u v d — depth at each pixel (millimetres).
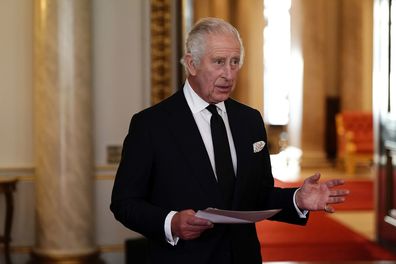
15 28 7133
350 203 11062
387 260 7438
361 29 15203
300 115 15281
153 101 7168
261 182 2941
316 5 15219
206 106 2842
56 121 6855
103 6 7172
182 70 7152
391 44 7625
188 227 2531
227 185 2797
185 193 2768
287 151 15297
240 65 2730
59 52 6836
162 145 2791
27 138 7184
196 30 2705
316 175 2801
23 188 7180
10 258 7133
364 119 14508
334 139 15273
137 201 2748
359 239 8438
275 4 15508
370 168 14914
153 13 7145
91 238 7043
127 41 7211
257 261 2881
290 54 15336
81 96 6898
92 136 7051
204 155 2789
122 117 7230
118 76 7211
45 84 6855
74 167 6898
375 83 8055
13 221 7184
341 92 15281
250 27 15273
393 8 7582
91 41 7027
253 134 2916
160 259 2801
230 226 2799
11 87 7148
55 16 6824
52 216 6902
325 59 15266
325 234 8734
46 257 6895
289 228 9070
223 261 2781
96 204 7211
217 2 15000
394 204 7703
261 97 15453
